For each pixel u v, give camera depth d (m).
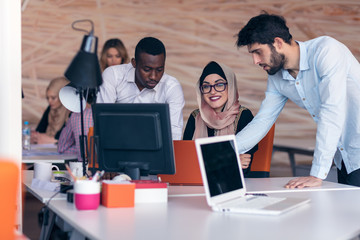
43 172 2.29
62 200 1.88
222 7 6.88
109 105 2.07
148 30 6.83
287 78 2.56
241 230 1.41
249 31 2.35
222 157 1.84
